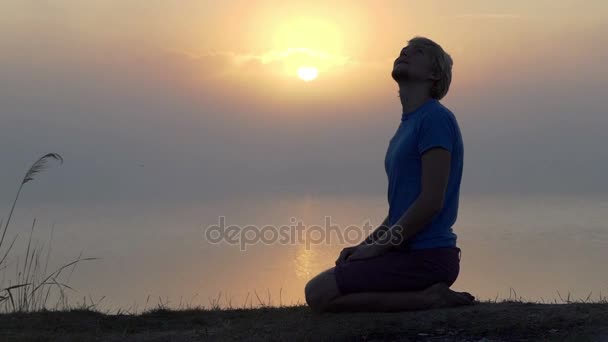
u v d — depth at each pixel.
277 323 4.18
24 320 4.86
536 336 3.65
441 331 3.78
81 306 5.69
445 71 4.13
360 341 3.72
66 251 69.75
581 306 4.16
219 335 4.05
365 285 4.03
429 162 3.90
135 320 4.89
